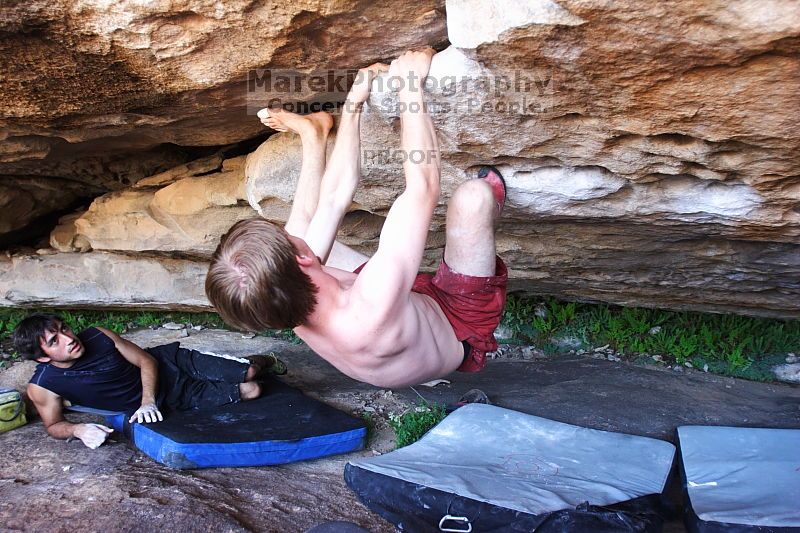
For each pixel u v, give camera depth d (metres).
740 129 2.47
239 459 4.27
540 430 4.50
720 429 4.43
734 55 2.02
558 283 5.66
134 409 4.74
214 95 3.19
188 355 5.10
